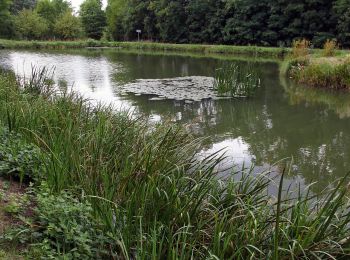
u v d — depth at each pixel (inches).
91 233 127.2
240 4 1576.0
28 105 233.9
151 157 167.8
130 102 476.1
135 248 126.6
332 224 132.6
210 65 958.4
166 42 1940.2
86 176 157.1
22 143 187.6
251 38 1565.0
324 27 1395.2
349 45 1317.7
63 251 113.1
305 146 315.6
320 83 617.0
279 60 1099.9
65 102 273.1
